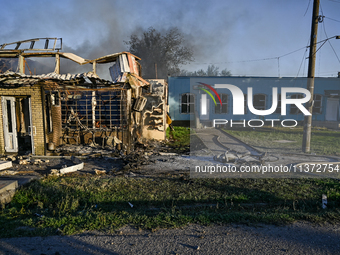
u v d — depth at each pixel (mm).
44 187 5582
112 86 10461
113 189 5602
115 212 4301
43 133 9273
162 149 11336
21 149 10094
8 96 9305
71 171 7352
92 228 3670
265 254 3053
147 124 13891
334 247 3234
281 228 3746
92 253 3045
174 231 3629
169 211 4414
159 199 5031
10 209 4410
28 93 9164
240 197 5160
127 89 10516
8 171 7105
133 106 11445
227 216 4074
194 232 3602
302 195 5406
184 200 5031
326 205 4879
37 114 9227
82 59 13727
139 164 8258
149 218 4012
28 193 5199
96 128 10773
